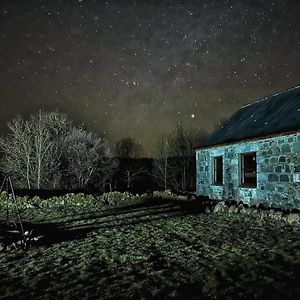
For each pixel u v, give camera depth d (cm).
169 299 448
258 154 1227
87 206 1541
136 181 3697
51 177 2877
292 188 1066
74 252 723
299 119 1080
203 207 1309
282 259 608
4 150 2772
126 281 528
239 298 439
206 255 657
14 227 1012
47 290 505
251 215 1091
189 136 3488
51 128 3117
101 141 3431
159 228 963
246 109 1714
